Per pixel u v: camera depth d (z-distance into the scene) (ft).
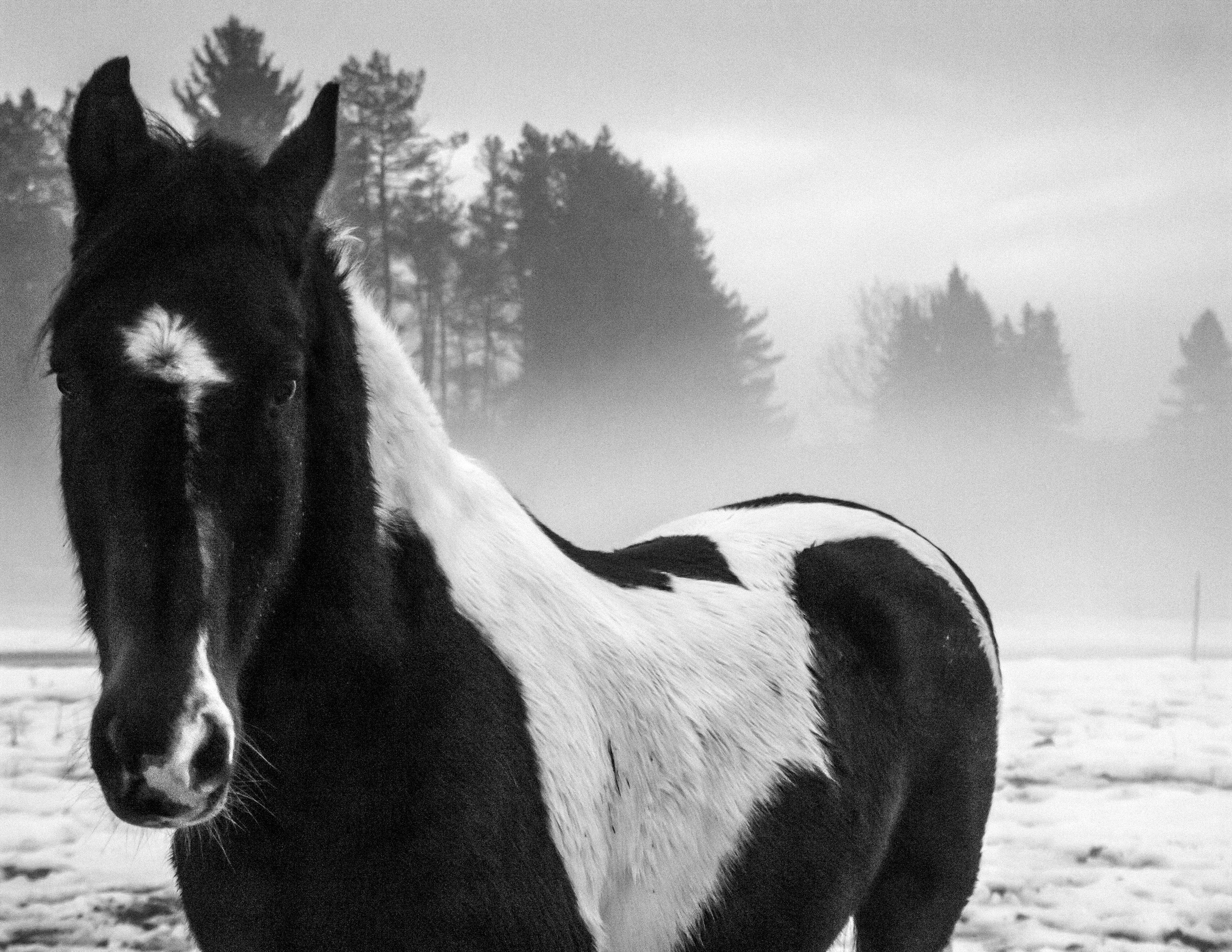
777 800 9.92
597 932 8.71
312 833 7.93
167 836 20.08
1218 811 22.16
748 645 10.48
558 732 8.73
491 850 8.12
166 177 7.59
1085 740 27.68
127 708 6.66
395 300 123.65
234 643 7.22
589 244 141.28
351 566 7.98
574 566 9.89
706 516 12.94
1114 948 16.21
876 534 12.54
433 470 8.82
